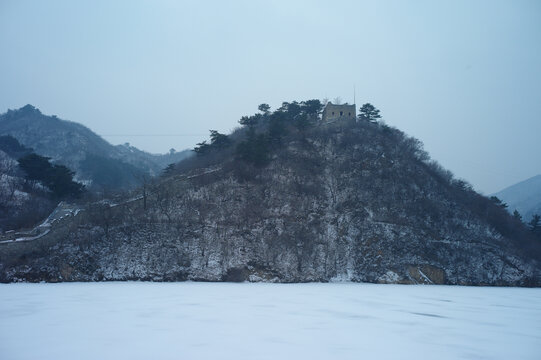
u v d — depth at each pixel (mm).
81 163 165625
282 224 70125
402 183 82125
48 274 54688
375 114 113562
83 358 18125
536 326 27875
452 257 69625
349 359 18703
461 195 89062
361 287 54656
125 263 59188
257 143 85188
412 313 32281
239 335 22859
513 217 93812
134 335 22438
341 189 79875
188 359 18172
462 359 19438
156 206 70062
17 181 90938
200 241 64500
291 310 31969
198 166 90375
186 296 39625
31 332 23016
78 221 63219
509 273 69500
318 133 97062
